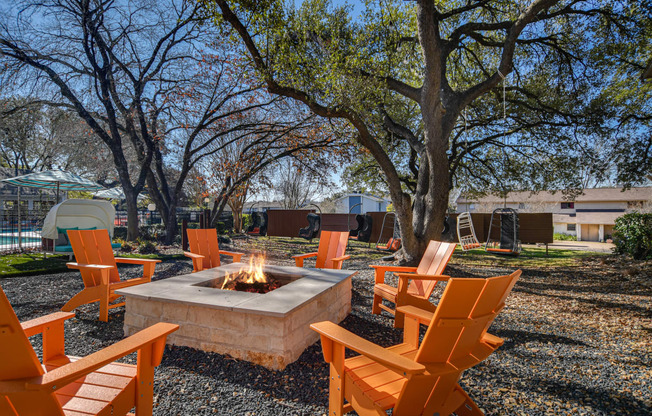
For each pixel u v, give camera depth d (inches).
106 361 57.1
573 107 443.2
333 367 75.5
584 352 129.2
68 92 489.7
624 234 402.3
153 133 532.4
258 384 98.0
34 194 901.8
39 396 51.8
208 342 117.3
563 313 185.5
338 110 292.4
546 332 153.0
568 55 399.5
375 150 315.3
